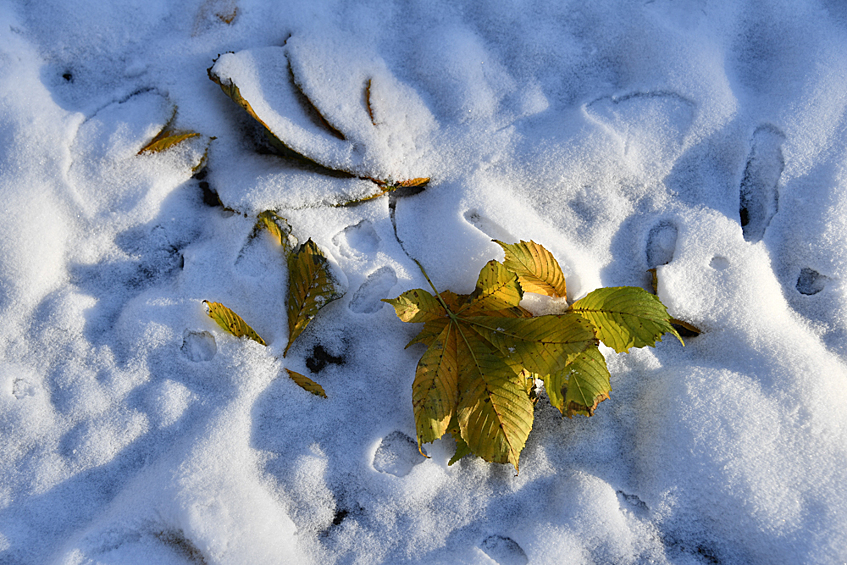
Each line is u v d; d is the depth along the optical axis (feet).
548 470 3.78
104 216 3.88
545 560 3.66
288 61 3.96
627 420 3.84
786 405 3.78
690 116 4.00
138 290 3.87
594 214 3.99
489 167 3.97
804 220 3.95
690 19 4.07
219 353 3.78
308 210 3.90
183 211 3.93
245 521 3.64
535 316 3.77
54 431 3.74
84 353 3.79
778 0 4.09
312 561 3.68
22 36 3.96
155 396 3.76
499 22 4.07
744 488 3.71
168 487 3.67
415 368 3.81
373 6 4.06
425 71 4.01
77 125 3.90
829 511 3.68
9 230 3.81
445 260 3.88
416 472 3.72
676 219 3.96
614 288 3.75
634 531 3.72
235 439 3.72
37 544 3.67
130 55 3.99
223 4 4.01
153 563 3.63
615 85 4.05
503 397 3.66
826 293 3.90
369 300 3.86
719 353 3.87
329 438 3.76
